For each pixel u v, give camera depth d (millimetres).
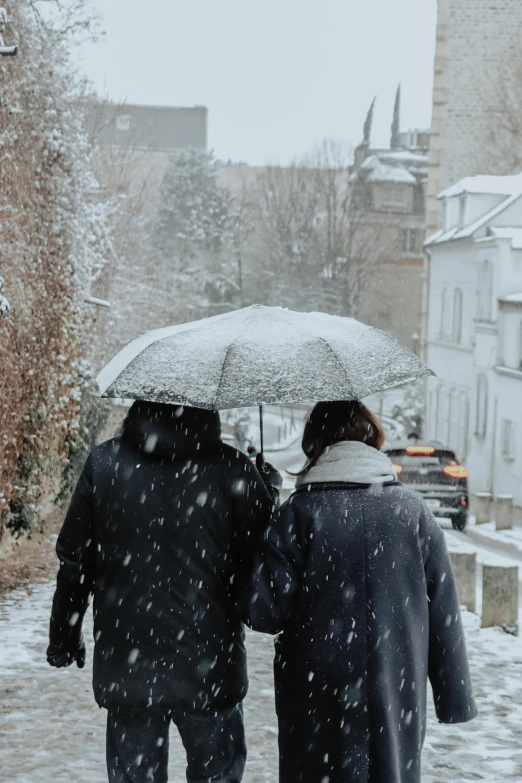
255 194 91250
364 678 3461
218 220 81500
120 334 35844
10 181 12891
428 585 3639
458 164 51188
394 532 3545
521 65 50375
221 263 74500
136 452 3805
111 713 3832
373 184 92125
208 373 3662
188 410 3789
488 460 35188
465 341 39156
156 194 82250
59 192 15398
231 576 3826
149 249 48594
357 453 3635
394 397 67750
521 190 38031
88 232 17766
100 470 3799
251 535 3828
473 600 11109
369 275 77562
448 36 50844
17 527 13781
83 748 5871
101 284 27906
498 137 50844
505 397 33375
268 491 4176
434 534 3635
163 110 125312
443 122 51094
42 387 14883
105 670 3736
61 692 7129
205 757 3830
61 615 3961
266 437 49281
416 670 3521
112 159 34031
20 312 13328
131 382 3719
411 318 90625
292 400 3578
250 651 8938
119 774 3785
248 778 5410
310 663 3512
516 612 9992
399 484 3689
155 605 3703
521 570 14891
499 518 20156
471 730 6547
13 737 6066
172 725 6473
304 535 3566
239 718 4000
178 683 3678
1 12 11961
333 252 75188
